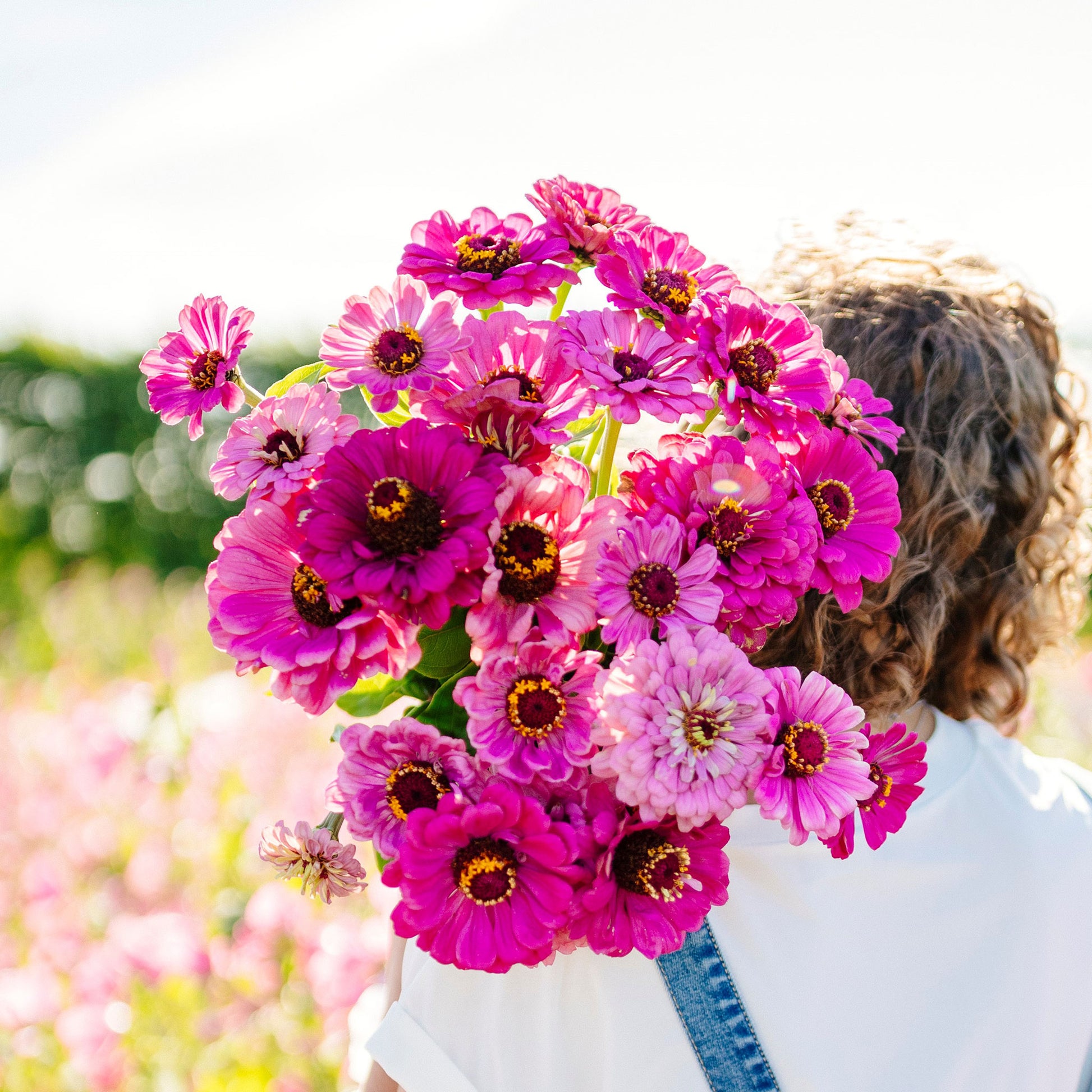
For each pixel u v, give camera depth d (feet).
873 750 2.73
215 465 2.73
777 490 2.65
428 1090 2.97
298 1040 7.77
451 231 2.95
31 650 20.84
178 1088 7.62
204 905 9.42
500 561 2.47
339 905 8.71
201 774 10.26
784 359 2.88
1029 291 3.96
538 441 2.56
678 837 2.52
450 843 2.37
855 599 2.81
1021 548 3.76
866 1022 2.91
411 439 2.49
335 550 2.40
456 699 2.48
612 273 2.77
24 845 10.47
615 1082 2.84
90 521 30.53
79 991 7.86
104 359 31.04
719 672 2.45
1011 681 3.80
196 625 20.66
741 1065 2.82
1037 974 3.05
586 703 2.52
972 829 3.17
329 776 9.92
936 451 3.55
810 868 2.98
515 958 2.38
